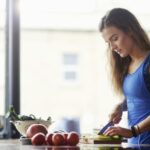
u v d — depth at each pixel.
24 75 7.40
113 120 2.60
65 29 7.07
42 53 7.34
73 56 7.43
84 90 7.49
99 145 2.13
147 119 2.28
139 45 2.46
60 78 7.53
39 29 7.13
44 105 7.52
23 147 2.06
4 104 3.76
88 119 7.14
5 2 3.78
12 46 3.72
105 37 2.51
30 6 5.02
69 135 2.16
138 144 2.25
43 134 2.24
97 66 7.35
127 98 2.52
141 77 2.40
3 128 3.65
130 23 2.46
